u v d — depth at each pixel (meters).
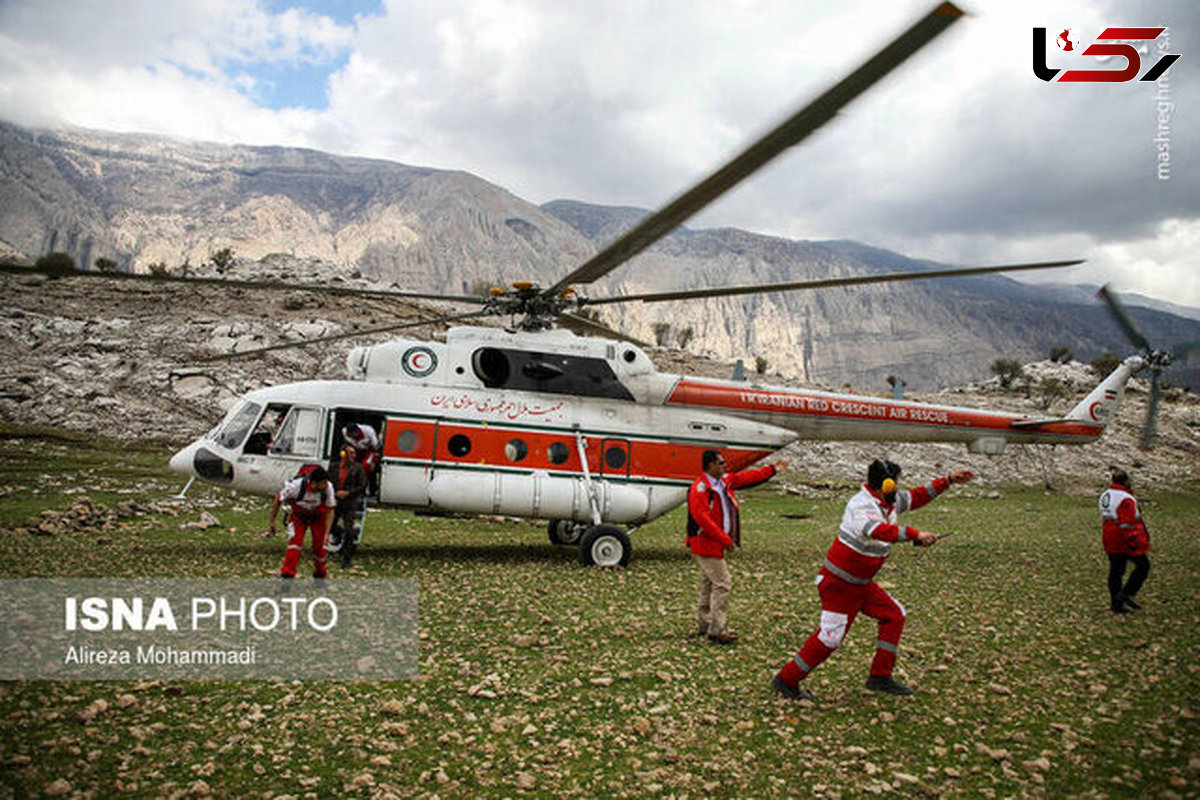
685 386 13.65
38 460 21.53
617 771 4.39
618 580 10.61
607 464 12.96
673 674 6.26
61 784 3.85
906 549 14.65
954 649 7.24
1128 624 8.38
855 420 14.62
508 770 4.37
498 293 12.78
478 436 12.55
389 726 4.88
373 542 13.63
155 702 5.18
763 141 5.02
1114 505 9.03
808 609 8.97
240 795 3.93
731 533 7.42
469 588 9.49
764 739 4.94
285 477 12.10
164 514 15.59
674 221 7.01
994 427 15.63
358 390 12.45
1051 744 4.90
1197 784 4.27
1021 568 12.45
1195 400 67.44
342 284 55.00
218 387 33.03
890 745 4.87
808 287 9.16
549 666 6.37
